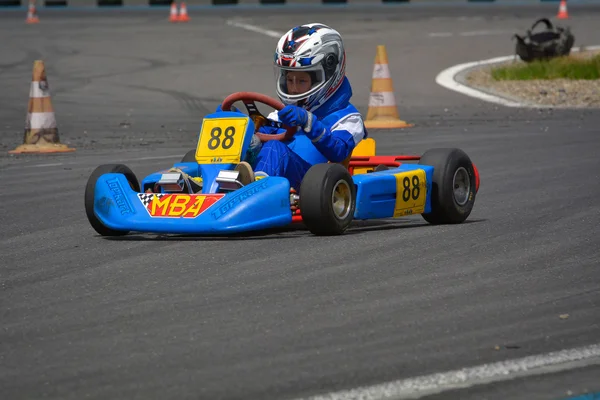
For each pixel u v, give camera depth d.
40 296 16.91
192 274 18.19
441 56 74.75
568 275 17.64
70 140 44.06
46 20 102.19
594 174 31.69
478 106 55.56
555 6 119.69
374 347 13.53
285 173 23.03
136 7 124.69
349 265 18.69
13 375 12.73
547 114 51.62
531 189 29.09
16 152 40.50
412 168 23.28
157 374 12.62
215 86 61.72
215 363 12.98
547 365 12.71
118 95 58.66
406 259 19.19
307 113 22.30
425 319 14.84
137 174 33.31
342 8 118.06
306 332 14.27
